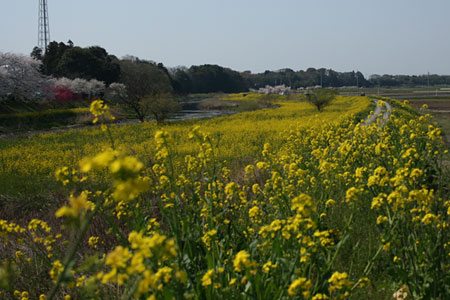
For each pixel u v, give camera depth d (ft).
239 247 13.14
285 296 9.55
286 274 9.59
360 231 15.42
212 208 13.82
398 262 12.27
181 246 11.87
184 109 211.61
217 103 242.17
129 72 250.98
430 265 11.86
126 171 5.25
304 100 245.45
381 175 13.67
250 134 68.59
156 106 111.24
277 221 10.39
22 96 145.89
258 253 11.89
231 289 10.19
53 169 42.55
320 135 35.35
